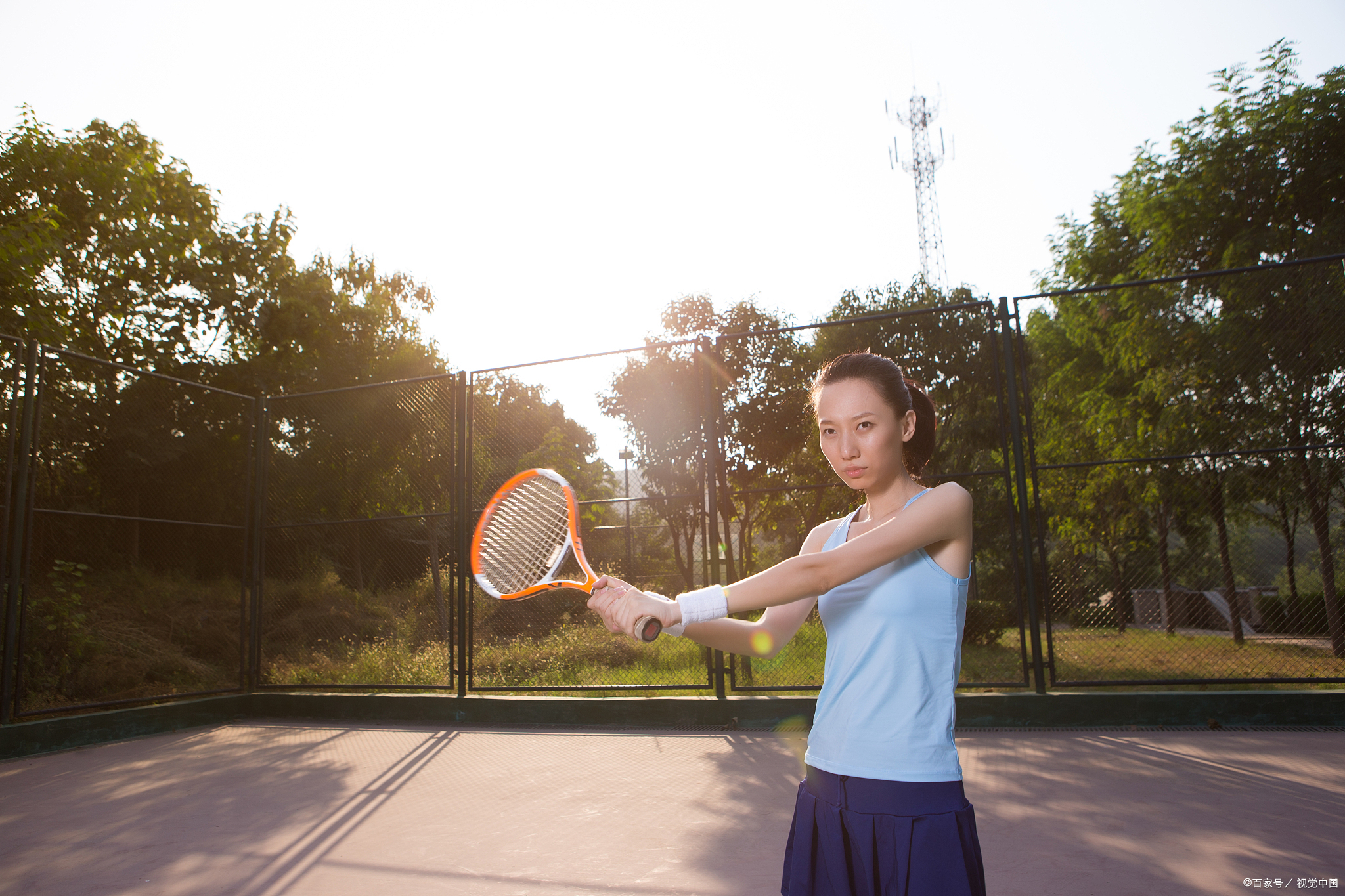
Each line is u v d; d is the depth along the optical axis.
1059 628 12.80
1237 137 12.20
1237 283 10.20
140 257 14.39
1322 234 11.41
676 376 9.89
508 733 7.17
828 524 1.72
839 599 1.42
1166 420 11.43
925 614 1.34
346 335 19.30
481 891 3.43
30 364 7.18
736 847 3.88
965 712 6.68
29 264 9.95
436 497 9.71
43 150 13.44
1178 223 12.62
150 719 7.45
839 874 1.33
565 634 10.67
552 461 8.87
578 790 5.08
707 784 5.14
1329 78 11.88
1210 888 3.21
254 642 8.69
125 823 4.55
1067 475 12.93
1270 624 14.66
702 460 9.71
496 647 10.22
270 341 17.23
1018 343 6.97
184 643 10.80
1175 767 5.17
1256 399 10.20
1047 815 4.23
